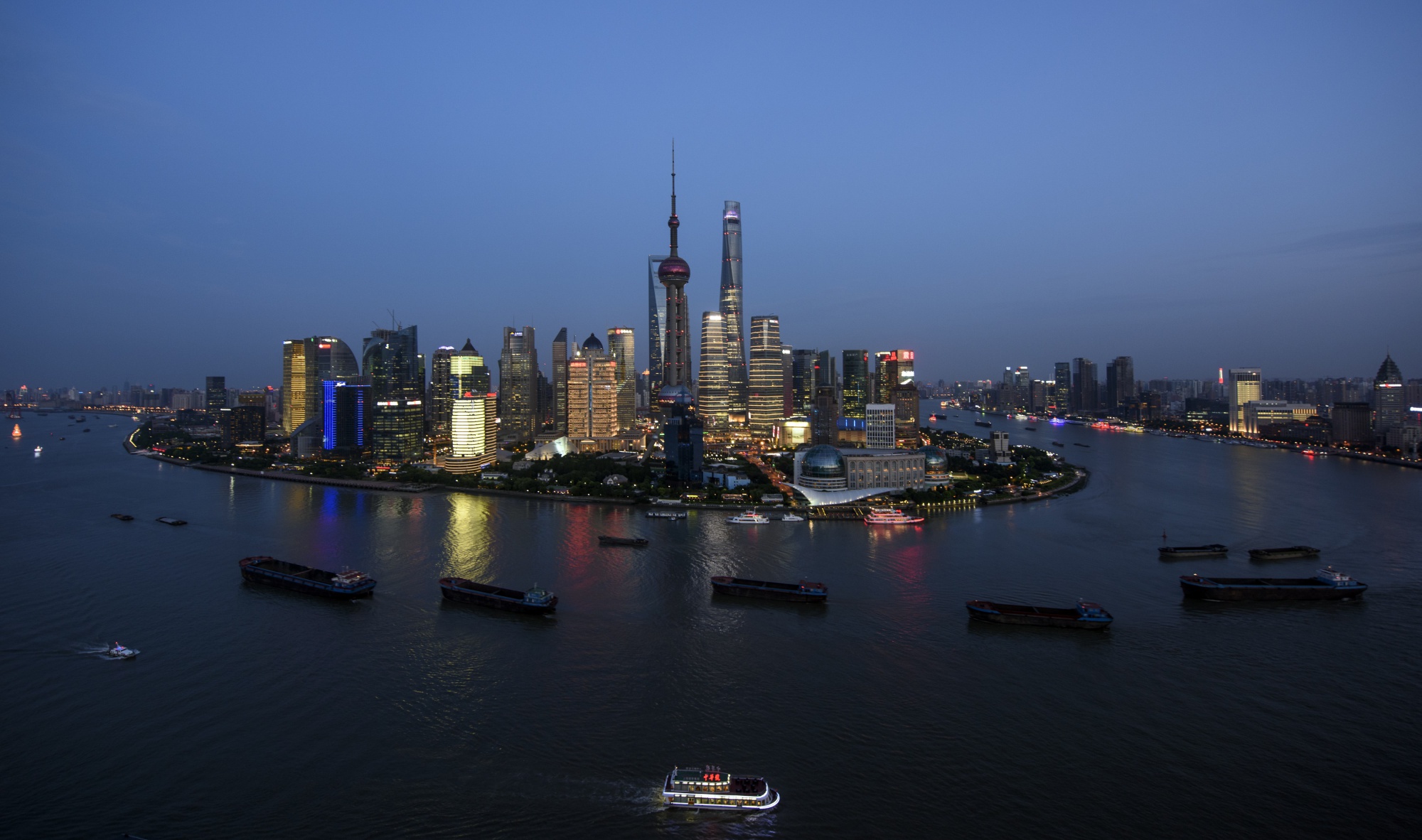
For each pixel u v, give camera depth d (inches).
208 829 5664.4
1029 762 6525.6
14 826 5698.8
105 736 6983.3
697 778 5999.0
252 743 6835.6
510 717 7293.3
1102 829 5659.5
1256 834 5615.2
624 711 7426.2
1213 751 6712.6
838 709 7450.8
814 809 5876.0
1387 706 7539.4
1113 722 7199.8
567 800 5999.0
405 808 5895.7
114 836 5590.6
